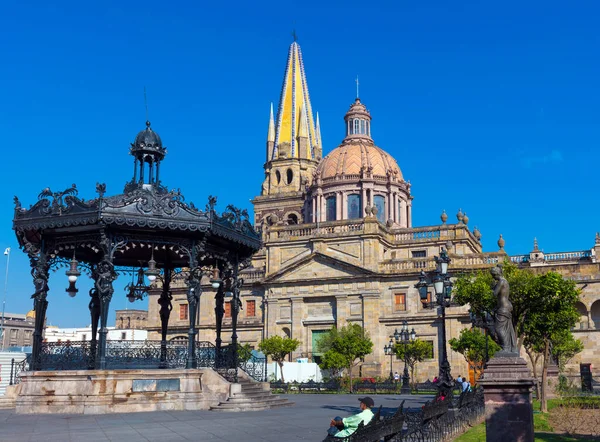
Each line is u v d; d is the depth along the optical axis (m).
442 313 28.17
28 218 29.00
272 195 96.19
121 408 27.05
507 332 18.31
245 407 28.44
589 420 28.31
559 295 33.91
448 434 21.20
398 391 53.94
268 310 74.62
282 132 100.88
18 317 140.38
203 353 33.38
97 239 28.97
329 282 72.38
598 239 79.69
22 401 27.12
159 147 31.41
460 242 73.06
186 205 29.16
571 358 61.06
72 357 28.91
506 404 17.58
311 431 21.17
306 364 61.62
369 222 71.88
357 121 91.50
